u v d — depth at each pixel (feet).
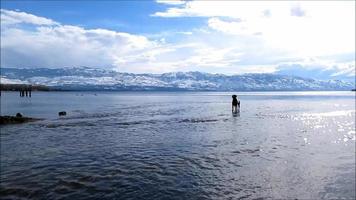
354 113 200.75
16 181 55.21
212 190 52.80
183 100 423.64
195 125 131.95
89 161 69.36
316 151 81.82
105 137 100.89
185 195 50.47
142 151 79.87
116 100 415.64
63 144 88.84
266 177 60.03
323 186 56.13
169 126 128.47
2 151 79.05
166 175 59.88
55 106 266.98
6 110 217.56
